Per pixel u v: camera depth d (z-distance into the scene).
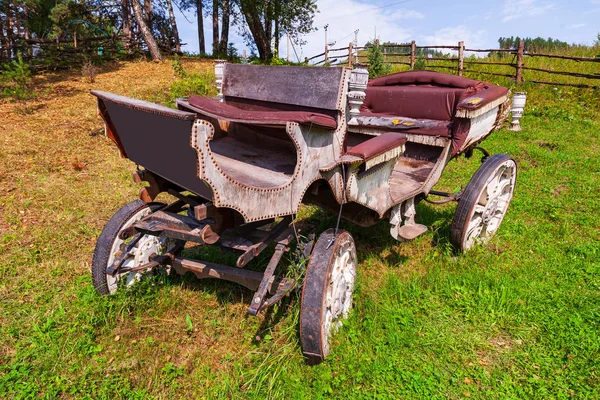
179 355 3.27
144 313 3.64
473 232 4.67
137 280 3.85
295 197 2.87
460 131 4.32
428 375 3.01
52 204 5.87
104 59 17.98
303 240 3.53
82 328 3.38
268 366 3.01
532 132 9.27
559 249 4.66
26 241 4.92
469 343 3.30
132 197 6.22
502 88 5.03
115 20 29.62
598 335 3.27
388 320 3.49
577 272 4.15
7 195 6.07
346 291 3.42
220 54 22.80
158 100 11.28
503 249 4.72
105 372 3.05
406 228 4.01
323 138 2.95
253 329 3.48
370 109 5.33
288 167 3.20
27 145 8.02
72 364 3.08
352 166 3.01
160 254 4.00
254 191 2.62
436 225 5.16
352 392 2.86
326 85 3.04
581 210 5.65
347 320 3.38
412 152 4.96
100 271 3.64
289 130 2.69
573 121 9.91
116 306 3.56
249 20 21.50
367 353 3.17
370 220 3.79
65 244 4.88
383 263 4.53
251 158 3.41
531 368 3.05
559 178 6.80
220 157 3.38
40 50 17.22
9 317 3.62
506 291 3.80
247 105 3.64
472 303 3.71
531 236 4.96
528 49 15.07
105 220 5.52
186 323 3.55
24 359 3.13
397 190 3.99
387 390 2.88
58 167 7.17
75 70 15.87
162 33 25.84
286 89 3.28
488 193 4.56
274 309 3.47
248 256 3.06
